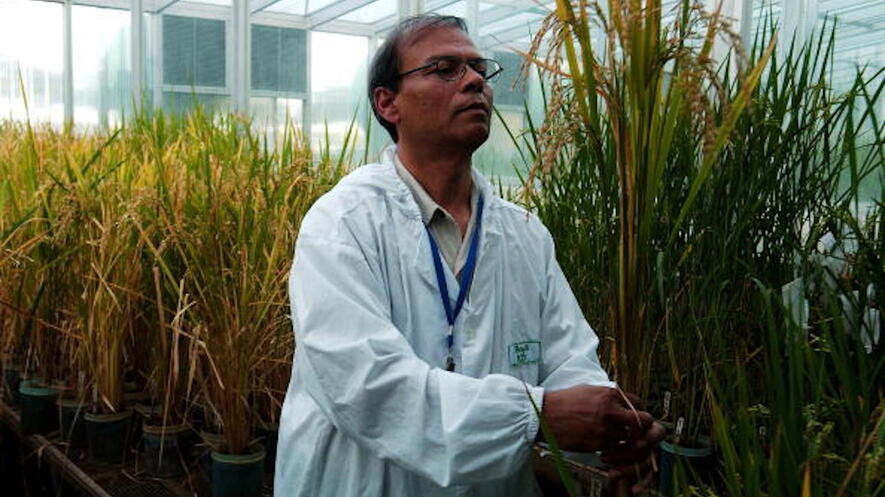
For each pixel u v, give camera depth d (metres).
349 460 1.11
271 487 1.97
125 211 2.07
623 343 1.06
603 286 1.84
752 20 2.56
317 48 6.10
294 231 1.98
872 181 2.19
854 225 1.46
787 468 0.85
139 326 2.26
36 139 3.22
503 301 1.17
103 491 1.97
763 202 1.65
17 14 7.18
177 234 1.95
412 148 1.16
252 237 1.90
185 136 3.11
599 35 2.41
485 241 1.15
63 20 7.33
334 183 2.28
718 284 1.63
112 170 2.32
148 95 6.96
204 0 6.48
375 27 5.83
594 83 0.99
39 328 2.34
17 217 2.40
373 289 1.06
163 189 2.12
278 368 2.05
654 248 1.59
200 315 1.95
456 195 1.18
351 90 5.96
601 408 0.95
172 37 6.76
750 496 0.84
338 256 1.05
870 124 2.39
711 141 0.87
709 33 0.88
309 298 1.04
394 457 0.98
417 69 1.10
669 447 1.74
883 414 0.85
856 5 2.55
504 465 0.96
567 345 1.21
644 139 0.99
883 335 1.31
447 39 1.11
